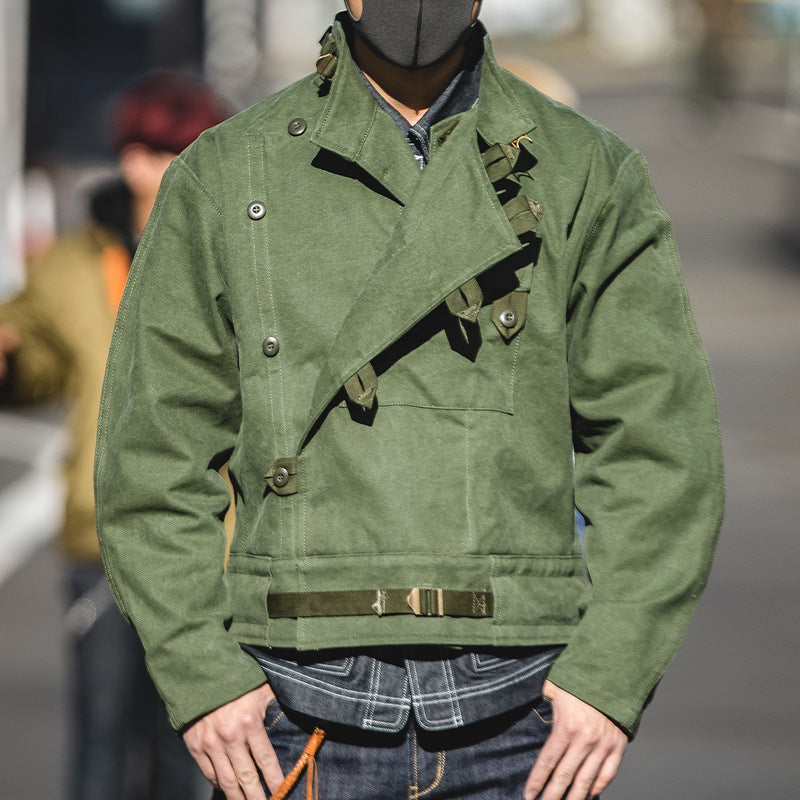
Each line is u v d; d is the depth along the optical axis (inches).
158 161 399.9
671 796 466.9
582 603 244.7
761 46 5349.4
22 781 477.1
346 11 247.0
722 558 746.8
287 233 243.9
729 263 1863.9
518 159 246.1
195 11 1624.0
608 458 245.0
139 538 244.4
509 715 238.8
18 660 591.5
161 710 391.5
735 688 560.7
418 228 238.4
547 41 6791.3
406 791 237.0
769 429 1066.7
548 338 241.8
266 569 241.3
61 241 404.8
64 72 1146.0
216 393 249.9
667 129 3474.4
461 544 235.0
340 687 235.8
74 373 396.8
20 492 869.2
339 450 236.8
